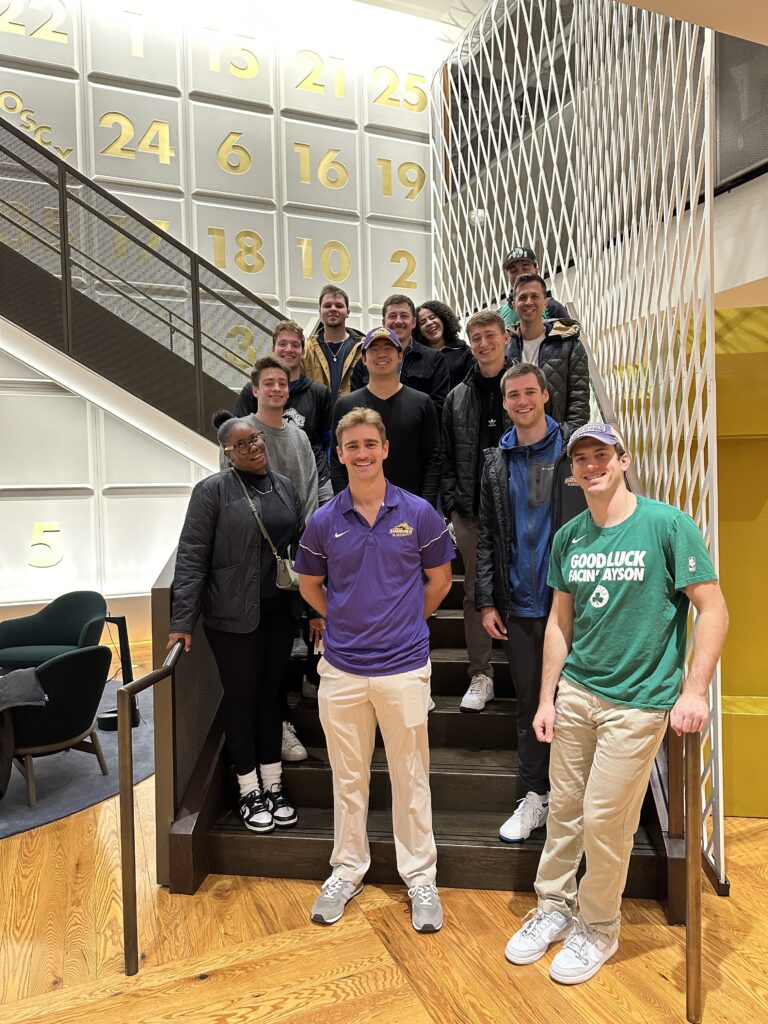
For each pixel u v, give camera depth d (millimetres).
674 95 2990
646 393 3492
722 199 3975
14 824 3062
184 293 5715
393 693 2279
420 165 8078
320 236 7660
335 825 2439
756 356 3119
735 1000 1955
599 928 2107
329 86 7625
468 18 7777
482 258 6723
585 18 4469
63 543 6344
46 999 2008
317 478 3203
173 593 2598
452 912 2383
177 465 6738
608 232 4016
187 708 2750
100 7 6676
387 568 2305
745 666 3268
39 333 5293
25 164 5188
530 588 2480
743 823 3059
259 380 2986
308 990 2023
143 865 2723
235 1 7207
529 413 2469
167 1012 1952
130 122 6824
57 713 3264
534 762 2553
